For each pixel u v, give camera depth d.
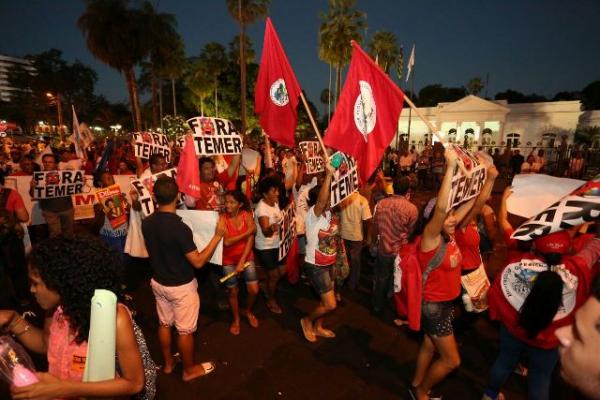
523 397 3.17
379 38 38.22
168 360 3.43
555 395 2.58
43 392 1.39
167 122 47.31
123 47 24.91
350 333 4.22
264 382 3.36
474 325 4.36
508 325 2.62
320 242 3.65
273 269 4.56
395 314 4.68
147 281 5.62
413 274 2.71
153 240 3.00
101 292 1.41
